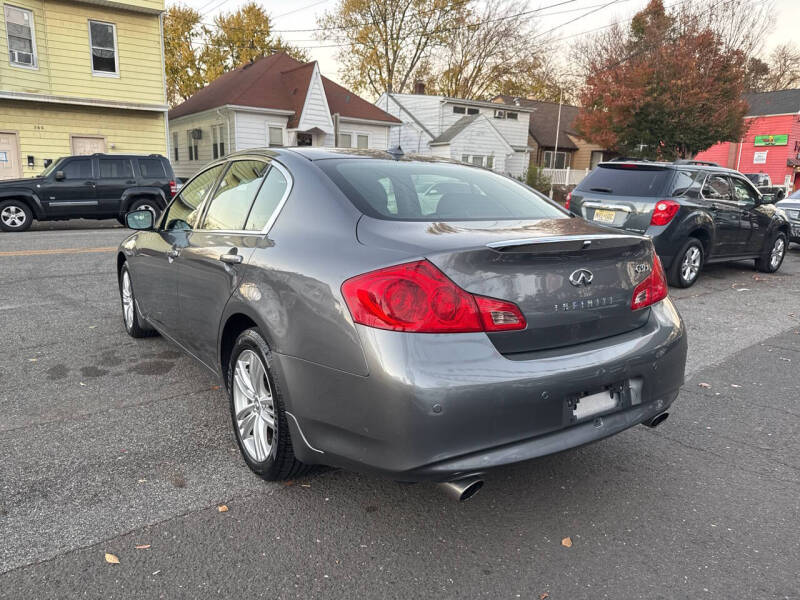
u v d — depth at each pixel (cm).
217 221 344
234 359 298
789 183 3734
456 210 285
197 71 4206
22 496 270
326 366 231
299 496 276
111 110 1888
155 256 407
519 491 285
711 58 2473
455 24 4359
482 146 3419
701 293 765
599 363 240
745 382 442
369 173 299
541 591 216
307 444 246
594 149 4334
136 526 250
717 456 325
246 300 275
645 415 263
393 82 4569
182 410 369
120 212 1429
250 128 2498
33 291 696
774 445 339
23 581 215
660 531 254
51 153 1797
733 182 855
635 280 268
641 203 748
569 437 236
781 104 3712
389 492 281
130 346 495
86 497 271
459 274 218
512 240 227
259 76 2667
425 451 211
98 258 938
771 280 886
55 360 458
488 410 215
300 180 292
